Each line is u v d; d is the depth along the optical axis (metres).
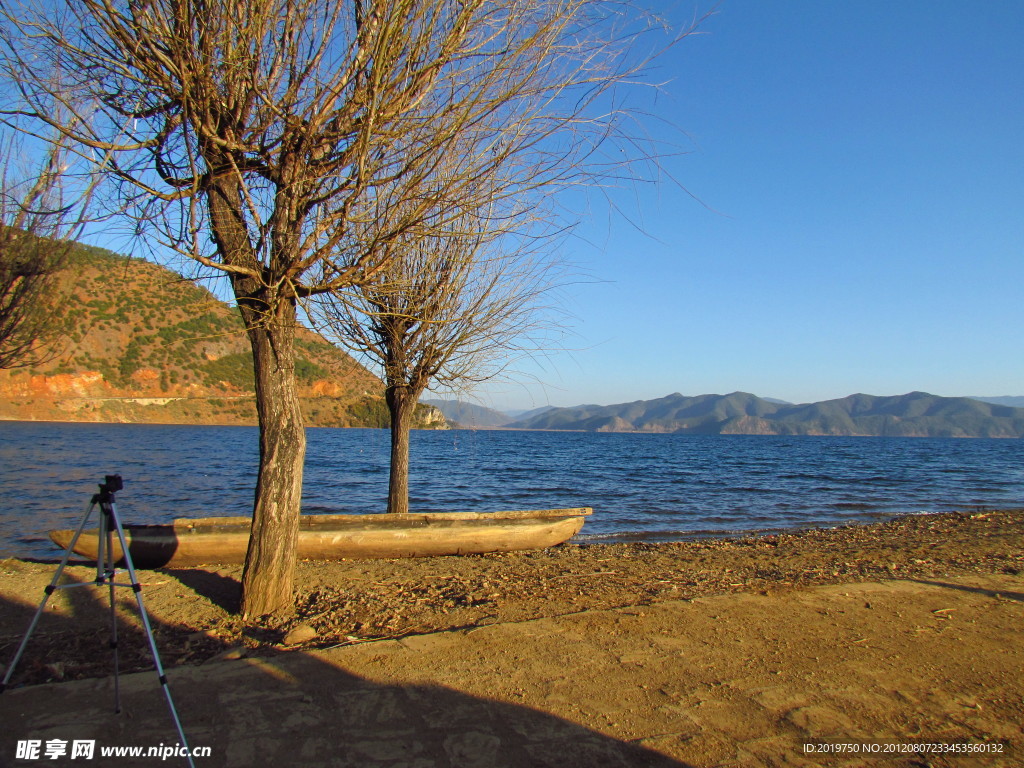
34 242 8.18
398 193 4.69
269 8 4.25
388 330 8.09
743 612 5.48
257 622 5.12
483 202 4.62
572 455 49.41
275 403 5.19
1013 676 4.29
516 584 6.61
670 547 10.34
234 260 4.69
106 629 5.03
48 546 11.09
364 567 7.69
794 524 15.67
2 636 4.86
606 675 4.11
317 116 4.39
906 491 24.19
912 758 3.24
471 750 3.18
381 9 4.14
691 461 43.31
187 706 3.59
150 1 4.03
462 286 7.96
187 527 7.78
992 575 7.29
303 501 18.58
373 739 3.27
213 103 4.34
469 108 4.35
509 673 4.10
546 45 4.43
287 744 3.20
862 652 4.62
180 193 4.08
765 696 3.88
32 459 30.47
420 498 19.73
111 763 2.99
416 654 4.39
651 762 3.12
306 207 4.64
